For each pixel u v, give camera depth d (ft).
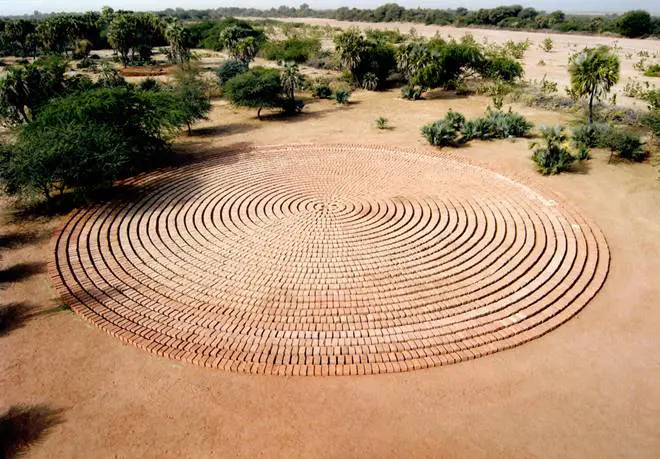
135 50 222.07
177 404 35.45
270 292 47.39
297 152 88.12
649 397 36.19
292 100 117.70
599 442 32.63
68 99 79.51
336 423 33.91
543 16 349.82
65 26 230.68
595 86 88.38
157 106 86.84
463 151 87.76
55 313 45.03
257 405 35.35
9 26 236.63
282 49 204.23
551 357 39.88
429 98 134.51
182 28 188.75
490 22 376.07
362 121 111.24
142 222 61.31
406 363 38.70
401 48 142.00
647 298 47.06
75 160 62.59
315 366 38.47
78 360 39.47
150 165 82.64
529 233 58.03
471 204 65.87
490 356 39.96
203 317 43.96
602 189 70.54
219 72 141.79
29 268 51.88
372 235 57.77
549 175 75.77
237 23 286.05
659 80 141.08
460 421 34.12
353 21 544.21
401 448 32.12
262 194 69.51
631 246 55.93
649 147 86.17
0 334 42.34
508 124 94.12
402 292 47.21
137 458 31.45
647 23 261.85
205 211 64.34
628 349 40.78
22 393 36.32
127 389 36.73
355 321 43.47
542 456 31.63
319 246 55.42
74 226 60.23
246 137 99.66
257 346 40.50
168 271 50.80
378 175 76.59
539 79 150.41
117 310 44.91
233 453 31.76
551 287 47.98
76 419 34.22
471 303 45.80
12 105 92.68
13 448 32.07
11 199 68.08
